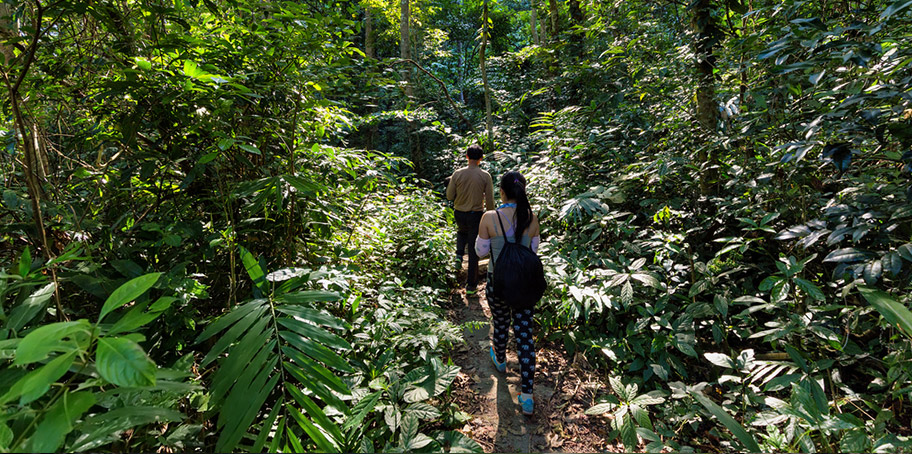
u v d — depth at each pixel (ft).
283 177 5.82
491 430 7.90
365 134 37.81
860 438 5.79
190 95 5.69
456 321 12.71
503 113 35.09
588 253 12.19
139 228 6.04
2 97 6.17
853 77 7.43
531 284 7.99
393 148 40.24
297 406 6.36
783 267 7.65
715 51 12.01
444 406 8.28
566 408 8.52
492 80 41.75
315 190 5.98
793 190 8.66
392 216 16.15
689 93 12.89
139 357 2.44
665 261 10.30
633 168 13.26
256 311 4.70
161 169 6.27
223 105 5.74
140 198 6.77
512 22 64.34
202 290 5.39
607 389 9.01
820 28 5.81
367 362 7.96
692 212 12.14
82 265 5.10
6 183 5.90
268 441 5.82
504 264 8.10
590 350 10.19
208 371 5.80
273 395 6.47
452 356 10.49
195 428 4.93
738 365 7.68
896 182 6.39
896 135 5.20
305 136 8.82
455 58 63.57
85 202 6.45
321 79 7.76
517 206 8.52
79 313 5.18
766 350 9.45
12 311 3.80
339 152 9.47
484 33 29.50
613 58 15.89
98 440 3.62
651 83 14.29
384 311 8.98
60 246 5.84
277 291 5.15
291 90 7.24
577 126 16.79
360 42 40.91
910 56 5.67
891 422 7.16
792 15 7.46
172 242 5.40
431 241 14.71
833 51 6.08
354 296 9.17
